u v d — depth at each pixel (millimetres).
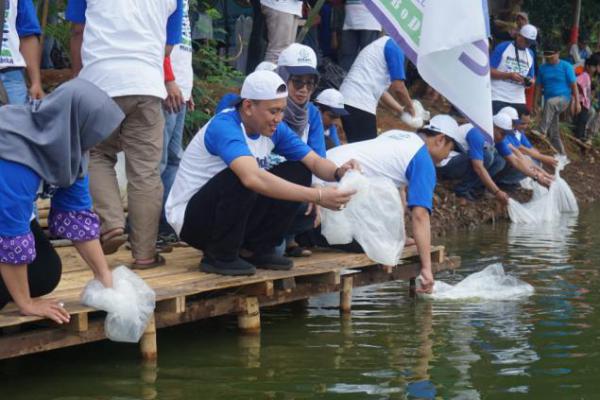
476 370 5508
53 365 5523
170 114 7066
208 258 6219
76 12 6371
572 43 19297
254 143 6160
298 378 5320
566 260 9281
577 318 6781
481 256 9531
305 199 5863
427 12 7027
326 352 5852
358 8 12086
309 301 7352
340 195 5918
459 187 12523
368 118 9180
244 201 5902
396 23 7277
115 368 5473
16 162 4609
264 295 6152
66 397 4953
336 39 12930
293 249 6996
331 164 6543
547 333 6348
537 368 5562
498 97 12867
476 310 7047
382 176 6898
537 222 12266
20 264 4793
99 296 5117
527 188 13539
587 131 19266
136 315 5184
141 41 6152
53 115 4676
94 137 4773
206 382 5227
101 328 5289
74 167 4750
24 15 6410
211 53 11562
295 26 10750
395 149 6906
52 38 10547
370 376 5375
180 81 7449
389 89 10695
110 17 6137
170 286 5707
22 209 4676
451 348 5965
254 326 6250
